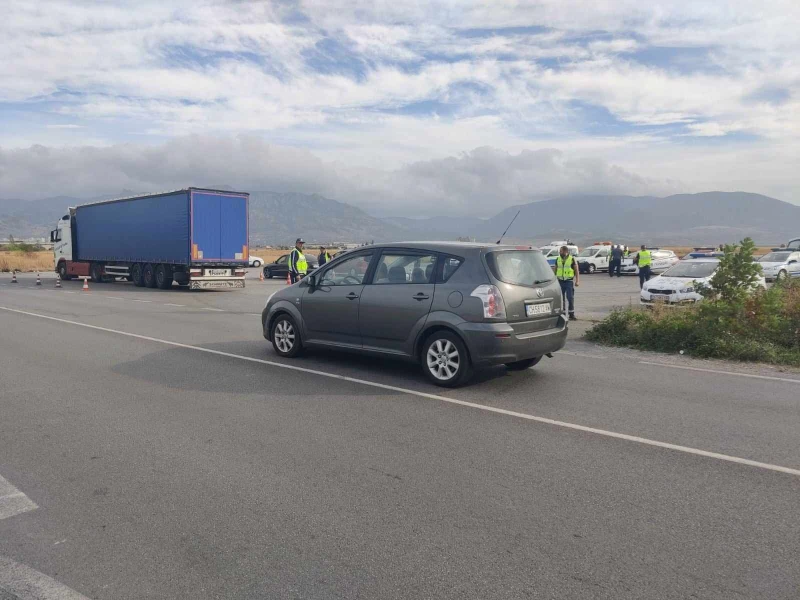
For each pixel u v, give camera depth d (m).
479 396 7.03
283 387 7.46
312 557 3.41
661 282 17.08
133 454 5.11
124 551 3.50
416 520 3.86
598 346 10.78
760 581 3.14
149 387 7.49
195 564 3.35
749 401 6.86
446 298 7.32
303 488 4.38
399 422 6.01
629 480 4.51
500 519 3.87
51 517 3.94
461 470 4.72
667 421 6.05
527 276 7.58
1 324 13.64
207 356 9.53
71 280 33.44
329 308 8.50
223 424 5.95
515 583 3.13
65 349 10.26
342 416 6.22
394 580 3.17
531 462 4.89
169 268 25.61
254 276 38.41
